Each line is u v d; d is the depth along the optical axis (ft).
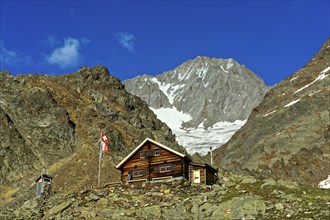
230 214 130.41
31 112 359.05
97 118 377.91
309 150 488.02
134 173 185.78
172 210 138.92
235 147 643.86
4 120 337.72
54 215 147.02
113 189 172.86
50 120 353.51
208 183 181.47
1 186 287.69
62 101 386.73
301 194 150.71
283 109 636.48
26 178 295.28
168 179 179.01
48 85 403.95
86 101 404.36
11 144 320.29
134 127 398.21
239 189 161.68
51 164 313.94
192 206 141.38
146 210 138.62
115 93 440.45
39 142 334.03
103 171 292.61
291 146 513.45
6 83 386.52
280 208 130.41
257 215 128.06
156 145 186.09
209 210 136.05
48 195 170.40
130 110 428.15
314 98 610.24
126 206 148.15
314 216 120.78
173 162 181.27
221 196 151.94
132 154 188.55
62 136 341.82
